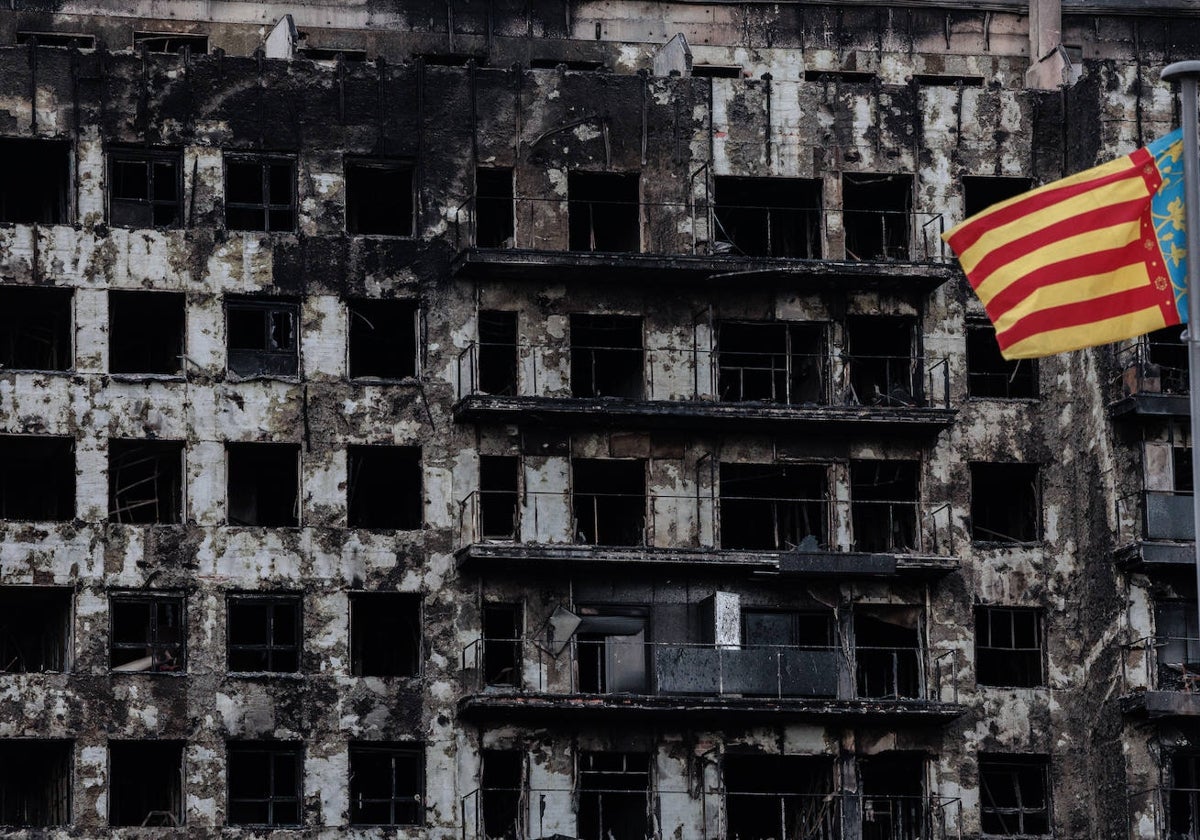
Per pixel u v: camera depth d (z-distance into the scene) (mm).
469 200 114500
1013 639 115875
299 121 113875
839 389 115812
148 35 122812
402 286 113312
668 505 113688
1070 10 130250
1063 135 119250
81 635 108062
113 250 111125
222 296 111688
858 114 118125
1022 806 114875
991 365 119438
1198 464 66438
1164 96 117938
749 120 117375
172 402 110562
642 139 116375
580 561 110875
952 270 116562
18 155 112812
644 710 110062
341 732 109312
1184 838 113500
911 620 114938
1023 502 118062
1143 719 112812
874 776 116000
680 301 115438
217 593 109500
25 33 121562
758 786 116188
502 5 125750
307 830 108250
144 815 110750
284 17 117312
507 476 113938
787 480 117750
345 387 112062
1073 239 73625
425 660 110562
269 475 113750
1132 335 73188
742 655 112438
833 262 114125
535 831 109688
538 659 111250
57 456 111688
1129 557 113188
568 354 113875
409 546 111312
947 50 128375
